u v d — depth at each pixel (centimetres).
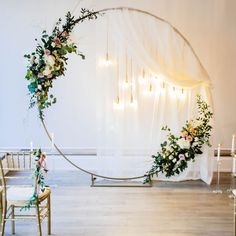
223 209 439
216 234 374
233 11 567
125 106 523
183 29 568
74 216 417
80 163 589
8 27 567
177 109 526
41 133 585
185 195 485
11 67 575
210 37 570
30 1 564
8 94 579
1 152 546
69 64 573
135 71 520
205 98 524
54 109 583
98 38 514
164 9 564
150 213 426
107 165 533
